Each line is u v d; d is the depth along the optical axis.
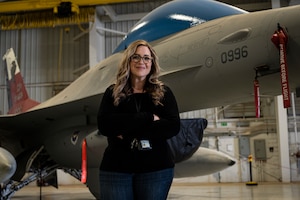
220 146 13.16
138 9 13.62
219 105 4.39
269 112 13.09
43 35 14.29
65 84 13.89
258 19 3.62
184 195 7.63
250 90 3.81
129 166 1.78
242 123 13.18
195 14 4.43
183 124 4.43
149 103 1.84
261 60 3.45
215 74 3.79
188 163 6.22
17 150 6.65
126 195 1.79
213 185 11.40
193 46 4.02
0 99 14.30
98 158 4.66
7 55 9.28
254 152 12.90
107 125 1.77
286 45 3.27
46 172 6.54
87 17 12.75
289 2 12.13
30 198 7.82
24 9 12.69
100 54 13.38
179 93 4.17
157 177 1.79
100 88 4.84
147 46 1.89
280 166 12.39
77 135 5.21
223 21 4.00
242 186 10.61
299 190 8.65
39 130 6.40
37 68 14.16
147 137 1.78
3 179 4.37
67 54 14.04
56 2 12.44
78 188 11.53
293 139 12.76
